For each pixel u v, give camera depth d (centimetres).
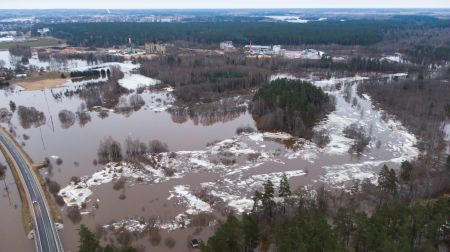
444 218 5541
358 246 5506
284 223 6156
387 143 10569
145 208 7431
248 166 9206
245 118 13325
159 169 9050
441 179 7731
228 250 5162
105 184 8388
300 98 12375
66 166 9350
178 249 6275
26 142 11100
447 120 12344
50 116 13712
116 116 13738
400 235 5194
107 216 7188
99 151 9812
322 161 9475
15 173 8906
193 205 7525
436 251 5175
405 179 8081
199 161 9481
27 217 7112
